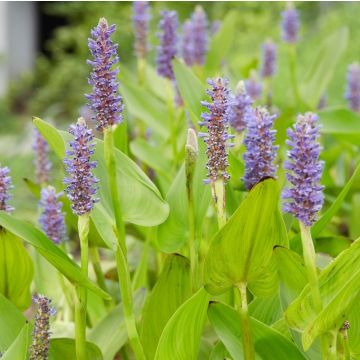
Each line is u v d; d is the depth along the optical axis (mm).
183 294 1389
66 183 1287
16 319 1368
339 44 2295
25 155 3854
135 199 1378
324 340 1233
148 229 1630
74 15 8531
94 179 1279
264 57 2291
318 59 2322
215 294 1270
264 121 1305
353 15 4711
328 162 2117
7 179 1370
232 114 1514
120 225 1340
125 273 1298
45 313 1261
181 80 1542
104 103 1294
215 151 1279
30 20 10945
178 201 1429
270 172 1309
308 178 1197
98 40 1278
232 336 1305
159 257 1699
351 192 1889
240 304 1295
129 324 1309
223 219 1287
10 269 1429
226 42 2229
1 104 8211
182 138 1972
